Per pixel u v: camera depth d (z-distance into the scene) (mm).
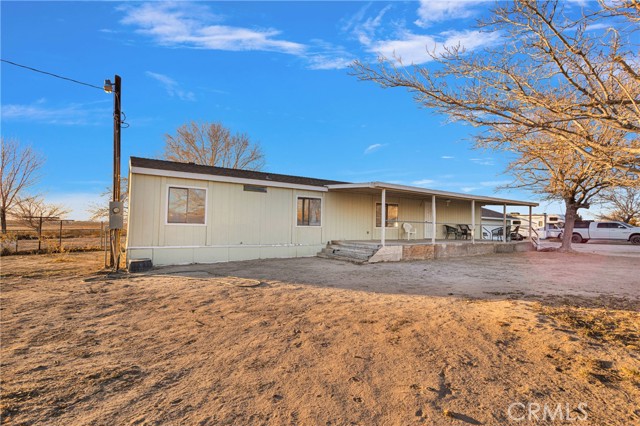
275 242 13312
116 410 2598
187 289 7301
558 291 7465
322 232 14695
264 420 2492
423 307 5945
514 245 18250
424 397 2861
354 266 11422
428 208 19125
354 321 5062
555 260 14156
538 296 6914
